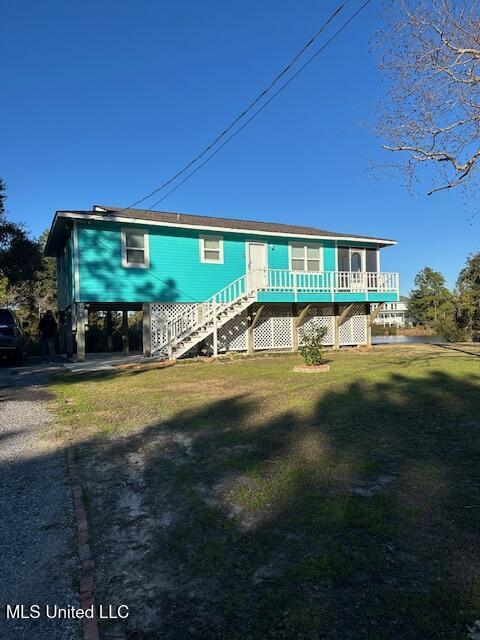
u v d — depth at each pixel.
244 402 8.31
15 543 3.63
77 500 4.38
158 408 8.09
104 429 6.85
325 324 21.27
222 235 19.50
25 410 8.32
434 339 42.78
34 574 3.21
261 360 16.23
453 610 2.56
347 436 5.86
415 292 65.06
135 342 25.91
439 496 4.01
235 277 19.75
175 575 3.11
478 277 38.47
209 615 2.69
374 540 3.33
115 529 3.80
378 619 2.53
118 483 4.80
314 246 21.81
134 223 17.33
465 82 9.63
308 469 4.76
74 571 3.23
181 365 14.94
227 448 5.65
